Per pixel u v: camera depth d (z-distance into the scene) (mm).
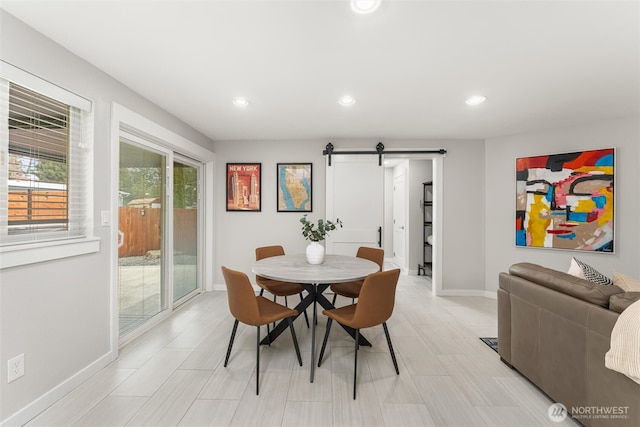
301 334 2592
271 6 1371
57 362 1657
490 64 1909
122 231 2348
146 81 2164
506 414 1559
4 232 1448
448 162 3844
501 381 1874
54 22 1480
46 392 1590
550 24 1488
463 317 3051
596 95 2395
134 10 1394
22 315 1473
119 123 2150
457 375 1940
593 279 1716
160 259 2896
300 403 1643
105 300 2023
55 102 1703
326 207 3898
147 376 1897
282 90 2332
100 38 1626
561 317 1536
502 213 3660
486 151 3793
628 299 1257
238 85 2240
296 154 3912
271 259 2762
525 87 2252
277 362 2100
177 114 2896
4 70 1388
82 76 1833
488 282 3785
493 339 2510
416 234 5125
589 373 1363
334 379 1882
